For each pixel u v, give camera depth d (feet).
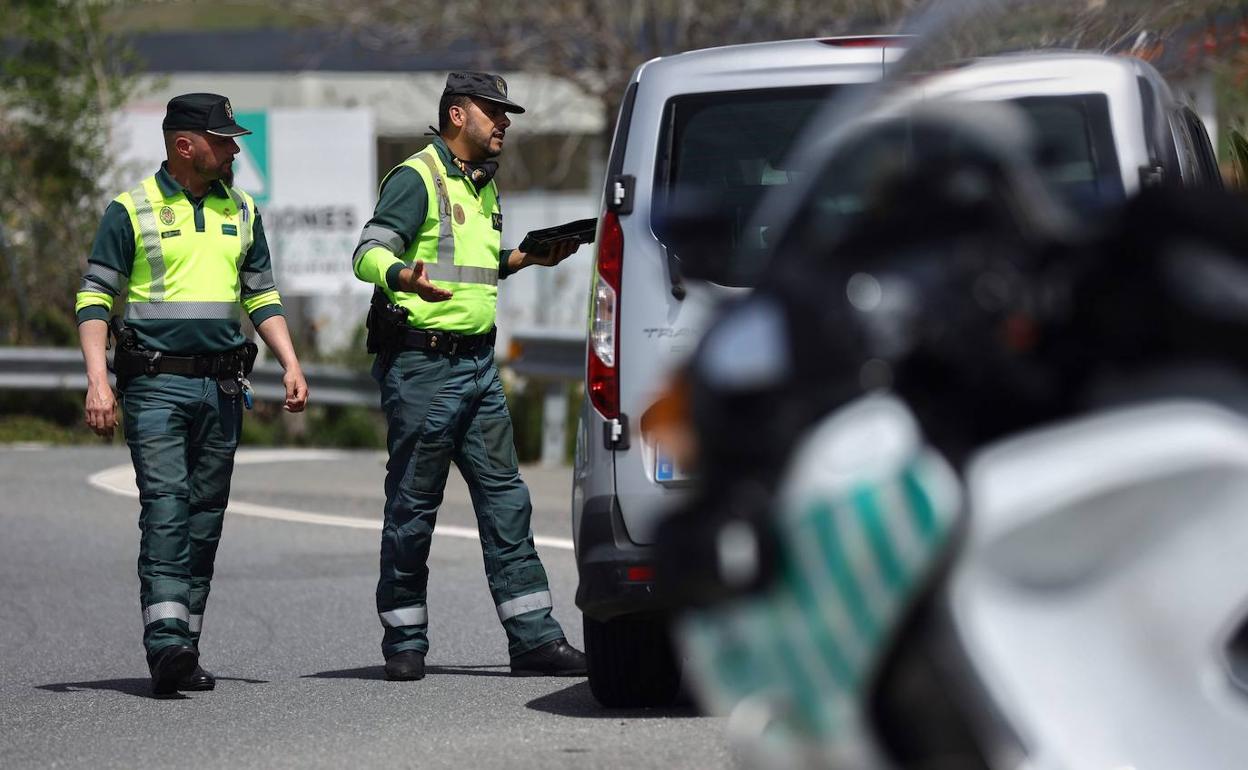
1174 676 31.78
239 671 86.63
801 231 38.42
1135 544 31.65
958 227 35.14
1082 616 31.91
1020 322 33.68
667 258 69.00
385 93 345.10
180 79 340.80
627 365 69.10
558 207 299.79
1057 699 31.68
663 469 68.64
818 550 31.63
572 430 189.78
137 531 136.26
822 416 32.78
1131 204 34.78
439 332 83.25
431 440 83.41
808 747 32.96
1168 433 31.27
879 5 265.13
